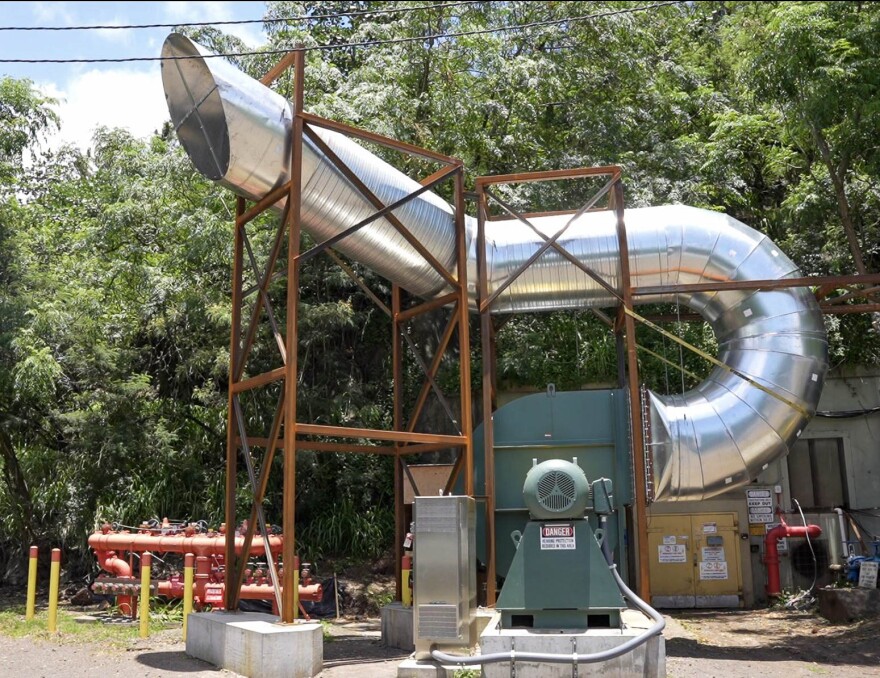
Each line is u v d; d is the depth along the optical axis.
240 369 9.55
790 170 17.94
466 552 7.68
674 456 9.82
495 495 10.67
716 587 13.84
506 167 17.27
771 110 16.70
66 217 18.70
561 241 10.63
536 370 15.65
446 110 16.22
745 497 14.10
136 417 14.50
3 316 13.02
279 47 15.88
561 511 7.48
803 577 14.04
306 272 15.34
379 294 16.23
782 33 13.42
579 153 17.16
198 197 15.44
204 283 14.99
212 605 11.31
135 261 15.98
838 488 14.70
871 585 12.39
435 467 11.70
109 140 16.28
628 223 10.68
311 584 11.95
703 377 15.39
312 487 15.09
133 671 7.75
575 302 10.94
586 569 7.39
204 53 8.70
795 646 9.61
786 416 9.96
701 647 9.52
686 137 17.83
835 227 15.99
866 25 13.62
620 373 11.74
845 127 13.91
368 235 9.75
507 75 16.77
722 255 10.41
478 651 8.01
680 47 21.50
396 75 16.30
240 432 9.20
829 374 14.92
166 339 15.92
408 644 9.24
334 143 9.43
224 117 8.33
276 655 7.30
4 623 10.69
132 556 12.40
